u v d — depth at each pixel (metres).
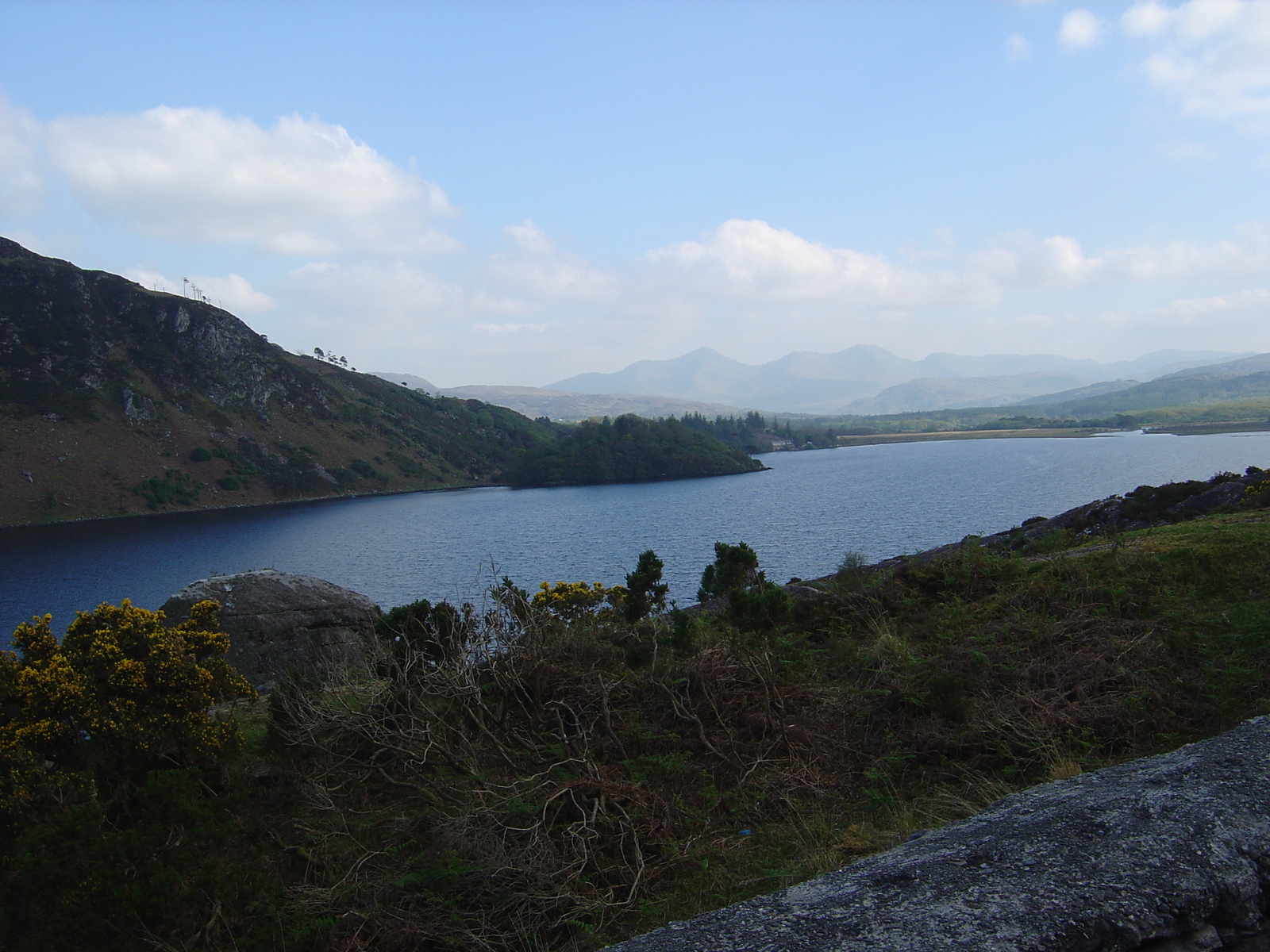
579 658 6.69
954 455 181.75
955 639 7.30
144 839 3.87
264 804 5.07
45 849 3.73
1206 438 188.50
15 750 4.36
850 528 64.06
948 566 9.87
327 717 5.55
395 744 5.40
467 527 92.00
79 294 174.62
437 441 197.00
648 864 4.18
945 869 2.18
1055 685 5.72
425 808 4.80
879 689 6.21
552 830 4.40
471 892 3.94
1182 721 5.01
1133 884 1.95
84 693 4.77
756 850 4.29
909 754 5.12
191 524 109.88
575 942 3.60
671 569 48.66
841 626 8.74
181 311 181.88
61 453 132.88
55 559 78.50
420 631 6.39
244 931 3.76
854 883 2.22
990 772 4.84
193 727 5.05
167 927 3.63
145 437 147.50
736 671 6.32
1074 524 16.03
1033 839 2.26
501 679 6.00
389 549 76.00
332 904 3.91
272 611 9.23
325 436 176.12
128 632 5.25
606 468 167.50
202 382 170.75
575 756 5.28
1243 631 5.92
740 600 6.88
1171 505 15.28
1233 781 2.47
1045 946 1.76
